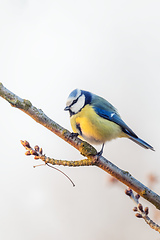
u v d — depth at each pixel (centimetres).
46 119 440
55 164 439
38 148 439
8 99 438
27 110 439
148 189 439
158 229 439
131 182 439
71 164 439
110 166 440
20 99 439
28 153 439
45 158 439
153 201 439
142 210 439
